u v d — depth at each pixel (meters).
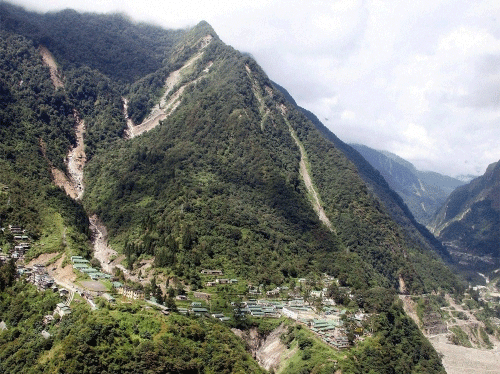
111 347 171.62
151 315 199.38
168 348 181.38
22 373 167.00
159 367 171.62
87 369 161.00
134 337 182.00
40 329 189.12
